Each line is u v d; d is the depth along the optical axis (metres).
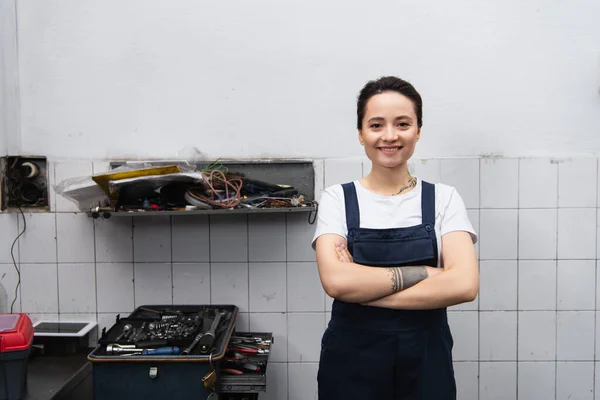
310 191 1.74
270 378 1.78
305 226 1.74
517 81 1.71
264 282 1.76
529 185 1.72
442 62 1.71
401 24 1.70
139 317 1.61
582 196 1.72
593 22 1.70
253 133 1.73
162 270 1.75
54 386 1.40
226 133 1.73
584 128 1.72
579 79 1.71
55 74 1.71
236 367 1.42
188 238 1.75
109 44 1.70
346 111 1.72
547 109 1.72
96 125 1.72
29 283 1.75
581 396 1.77
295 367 1.78
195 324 1.49
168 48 1.71
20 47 1.70
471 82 1.71
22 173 1.72
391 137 1.05
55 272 1.75
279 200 1.62
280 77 1.72
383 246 1.08
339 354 1.10
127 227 1.74
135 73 1.71
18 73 1.71
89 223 1.74
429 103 1.72
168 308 1.72
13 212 1.73
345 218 1.13
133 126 1.72
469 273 1.02
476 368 1.76
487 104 1.72
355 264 1.05
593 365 1.76
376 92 1.08
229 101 1.72
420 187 1.15
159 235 1.75
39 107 1.71
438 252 1.10
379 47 1.71
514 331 1.75
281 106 1.72
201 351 1.31
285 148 1.73
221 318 1.57
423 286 1.01
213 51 1.71
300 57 1.71
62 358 1.63
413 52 1.71
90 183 1.49
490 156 1.73
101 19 1.70
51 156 1.73
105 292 1.76
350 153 1.73
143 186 1.52
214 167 1.72
